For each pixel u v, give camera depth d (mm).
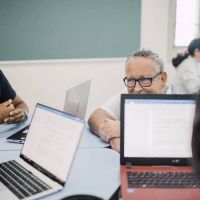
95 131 1514
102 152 1274
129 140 1069
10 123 1709
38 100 3104
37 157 1064
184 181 931
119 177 1024
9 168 1072
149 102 1080
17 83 3020
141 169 1028
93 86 3184
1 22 2850
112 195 921
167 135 1063
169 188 894
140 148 1063
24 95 3062
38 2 2883
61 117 1023
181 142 1055
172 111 1069
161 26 3225
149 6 3143
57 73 3086
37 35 2953
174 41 3291
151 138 1065
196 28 3359
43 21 2934
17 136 1481
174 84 2977
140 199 835
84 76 3152
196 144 542
